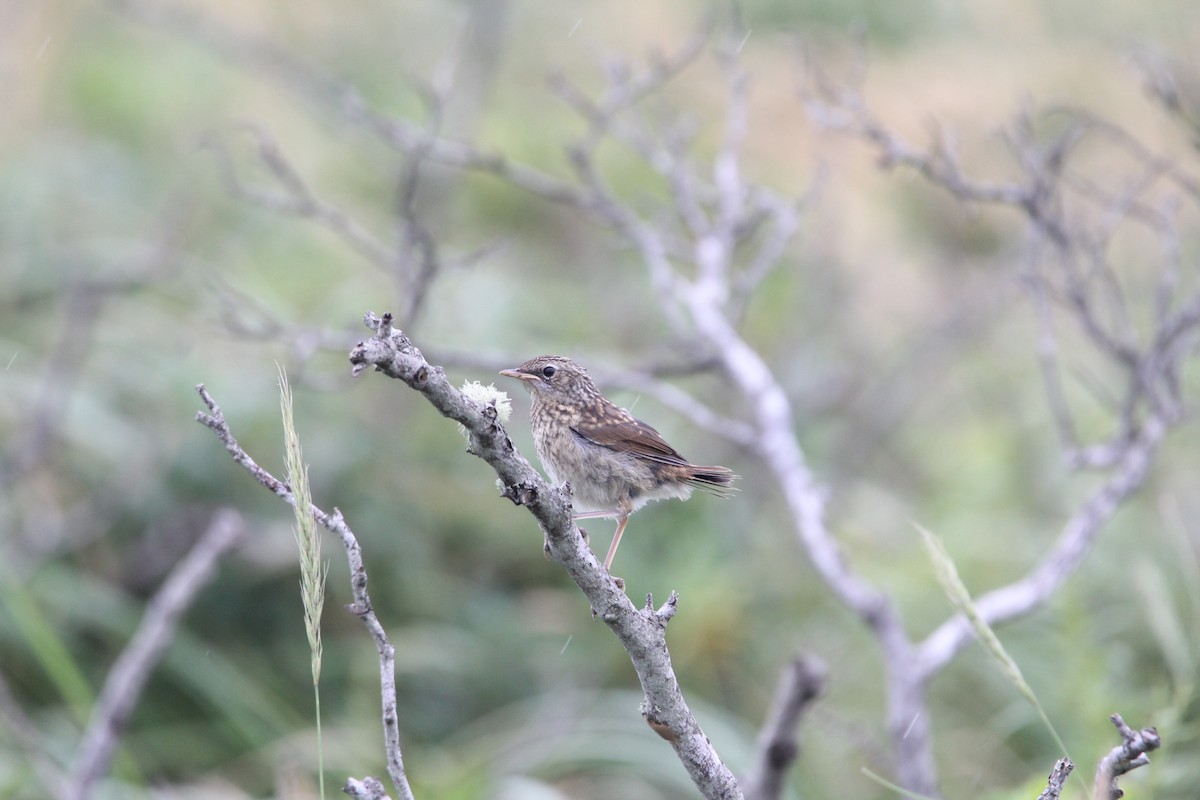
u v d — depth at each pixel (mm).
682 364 10758
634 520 12781
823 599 12539
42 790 9320
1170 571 11430
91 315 12438
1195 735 8375
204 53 18938
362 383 13578
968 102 17141
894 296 17391
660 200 16953
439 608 11820
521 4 20016
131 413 12680
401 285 10789
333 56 18469
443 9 19281
